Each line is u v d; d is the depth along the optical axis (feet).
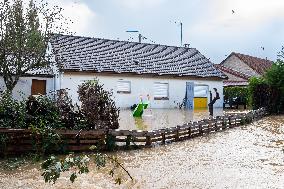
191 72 107.65
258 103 83.66
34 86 89.30
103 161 16.52
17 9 63.82
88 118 40.01
